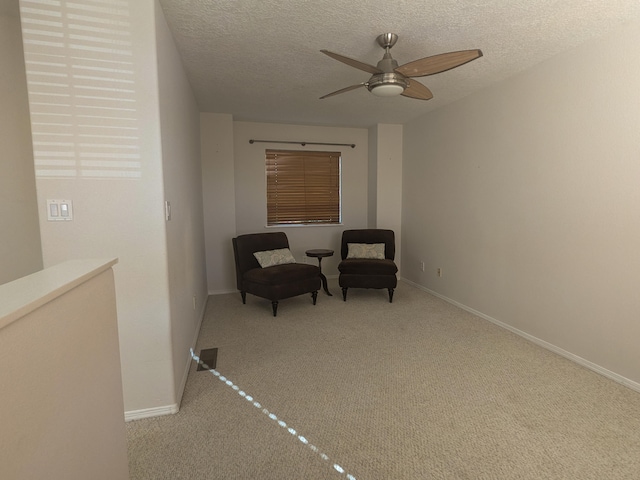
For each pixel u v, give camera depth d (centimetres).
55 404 73
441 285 420
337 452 163
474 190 356
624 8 198
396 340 295
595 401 203
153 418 190
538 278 283
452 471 151
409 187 486
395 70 222
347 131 518
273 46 246
